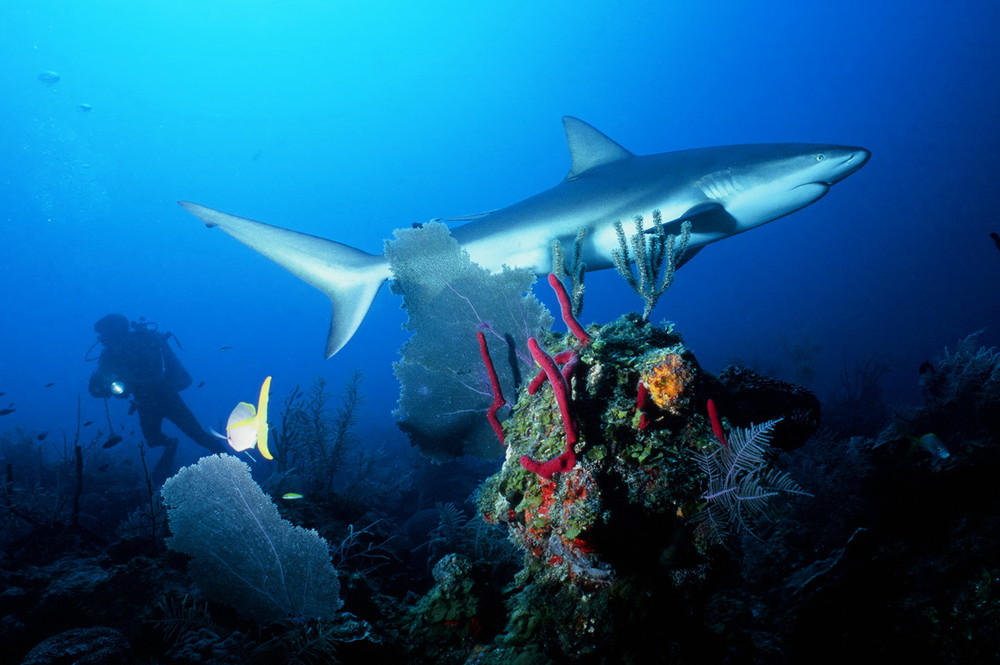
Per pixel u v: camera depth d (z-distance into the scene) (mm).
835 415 9836
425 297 4004
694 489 2461
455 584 2869
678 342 3168
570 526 2271
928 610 3285
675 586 2447
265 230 5508
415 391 4102
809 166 5512
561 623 2393
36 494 7336
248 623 3230
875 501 4305
